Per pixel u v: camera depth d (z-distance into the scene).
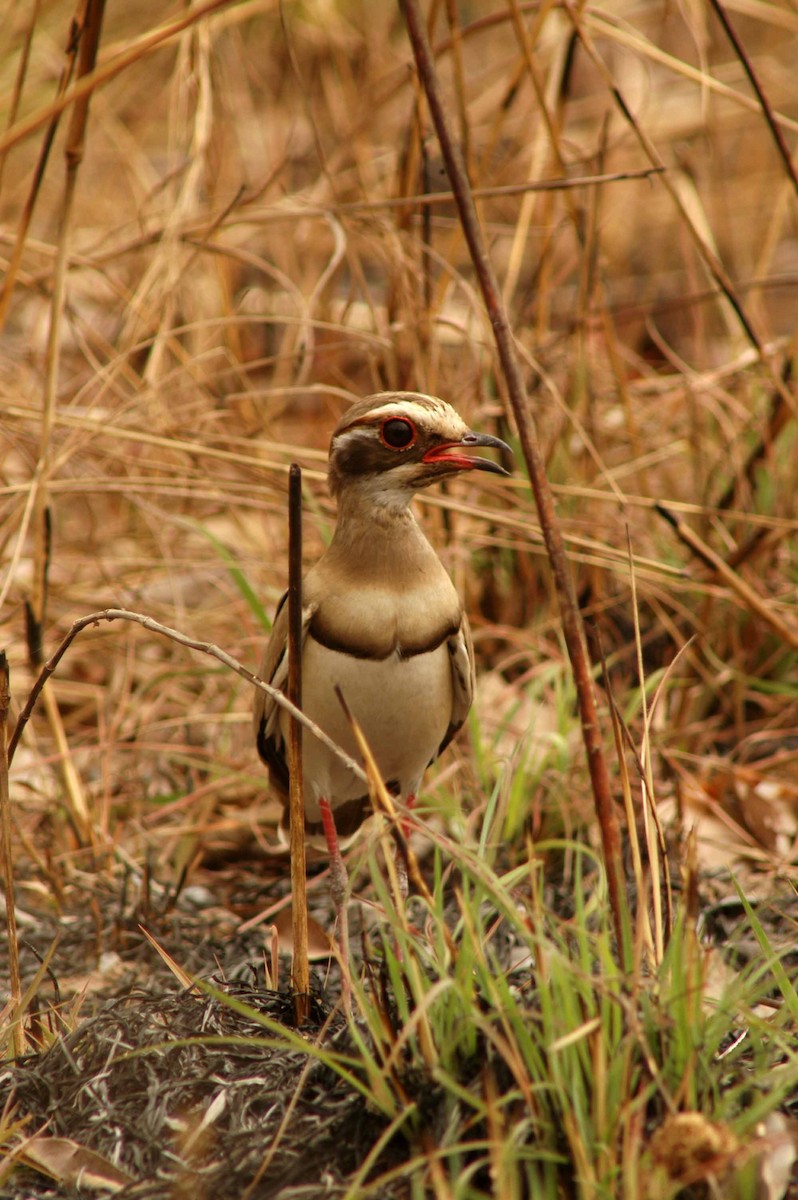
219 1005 7.24
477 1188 5.85
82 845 10.55
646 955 6.84
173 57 17.94
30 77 18.06
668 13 14.55
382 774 9.02
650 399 14.76
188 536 13.83
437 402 8.33
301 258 16.33
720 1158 5.36
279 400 14.65
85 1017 8.24
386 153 16.56
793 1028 6.89
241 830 10.84
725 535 12.23
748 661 12.05
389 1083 6.19
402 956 6.94
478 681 12.11
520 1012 5.97
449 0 12.20
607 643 12.61
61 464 11.54
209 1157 6.29
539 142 13.63
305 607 8.34
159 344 12.87
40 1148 6.41
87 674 13.07
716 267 11.61
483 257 6.50
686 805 10.48
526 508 12.35
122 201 18.12
